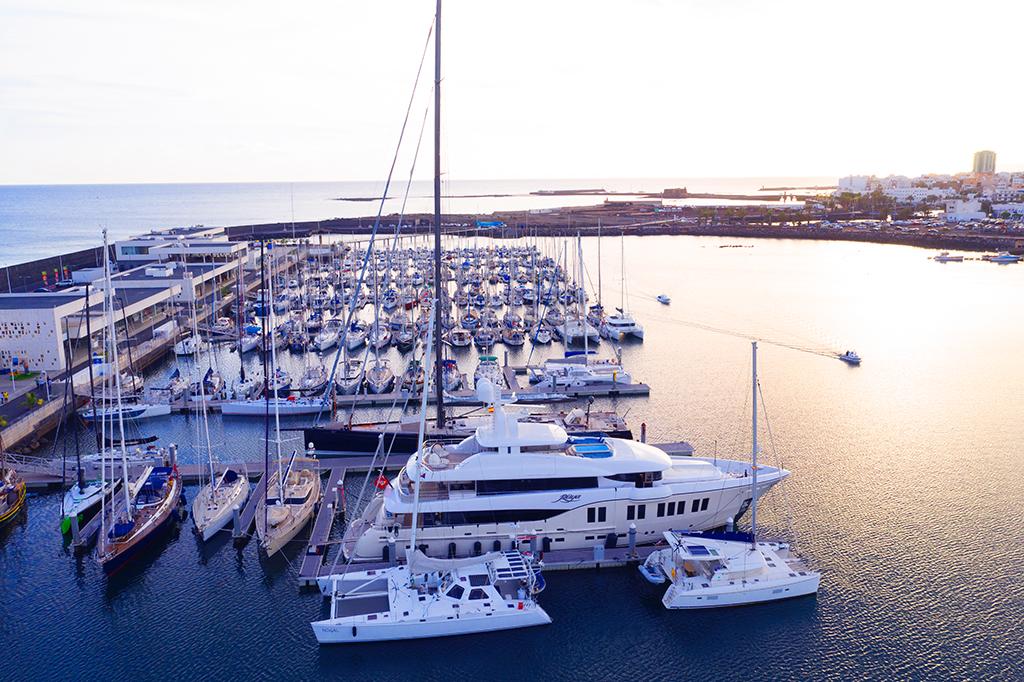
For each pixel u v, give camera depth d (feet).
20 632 120.57
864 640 116.78
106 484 164.66
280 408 229.04
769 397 245.45
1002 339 327.88
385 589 121.90
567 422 196.54
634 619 122.11
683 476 145.59
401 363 299.38
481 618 116.37
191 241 506.48
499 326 355.36
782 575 127.03
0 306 265.13
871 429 212.02
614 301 440.04
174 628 121.49
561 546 138.62
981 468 182.19
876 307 410.93
